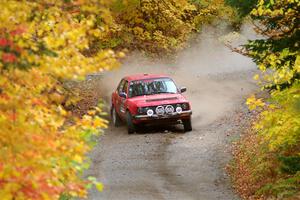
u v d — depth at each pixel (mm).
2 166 14242
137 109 55250
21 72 15336
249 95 71312
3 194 13977
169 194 35969
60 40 15883
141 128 60375
